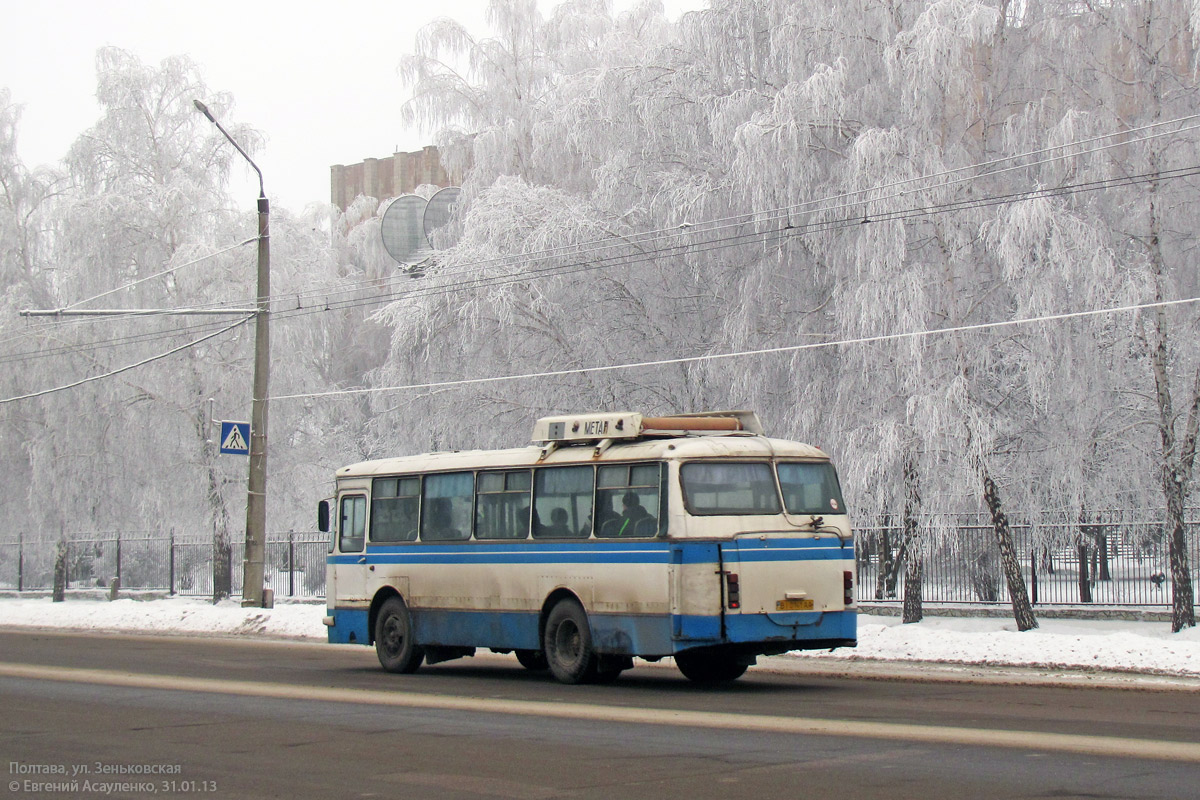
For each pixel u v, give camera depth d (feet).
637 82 97.81
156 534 136.56
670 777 29.73
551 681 56.29
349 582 66.18
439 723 40.45
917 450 77.77
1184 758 31.22
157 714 43.68
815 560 51.90
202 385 127.75
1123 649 58.54
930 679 55.67
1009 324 71.36
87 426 132.26
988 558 85.46
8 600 143.95
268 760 33.58
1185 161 75.10
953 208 77.46
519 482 57.57
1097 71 78.89
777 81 89.20
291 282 130.11
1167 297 74.18
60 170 152.15
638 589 51.08
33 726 40.75
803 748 33.71
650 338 99.35
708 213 89.61
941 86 77.20
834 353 84.43
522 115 128.47
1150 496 80.23
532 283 97.14
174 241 130.21
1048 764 30.45
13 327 133.49
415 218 157.69
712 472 51.08
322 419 134.92
